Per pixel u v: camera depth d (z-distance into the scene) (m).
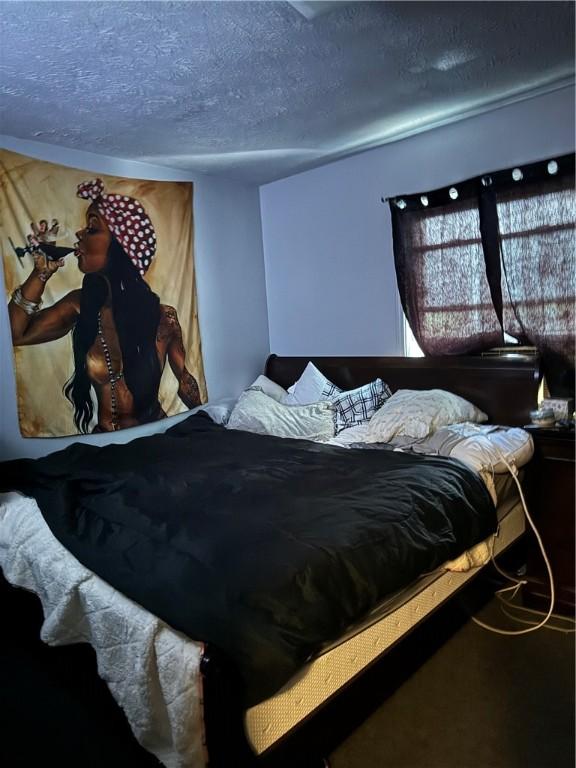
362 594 1.55
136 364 3.45
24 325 2.97
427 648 2.02
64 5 1.71
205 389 3.88
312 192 3.82
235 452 2.85
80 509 2.12
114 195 3.34
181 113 2.67
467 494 2.12
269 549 1.59
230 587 1.42
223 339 4.00
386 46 2.12
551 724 1.75
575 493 2.26
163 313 3.59
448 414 2.78
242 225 4.09
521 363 2.85
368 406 3.25
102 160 3.28
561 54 2.28
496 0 1.84
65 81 2.25
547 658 2.06
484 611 2.39
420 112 2.88
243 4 1.77
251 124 2.89
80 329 3.19
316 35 2.01
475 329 3.06
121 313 3.37
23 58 2.04
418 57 2.24
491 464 2.29
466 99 2.73
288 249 4.06
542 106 2.72
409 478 2.14
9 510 2.29
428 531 1.88
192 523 1.84
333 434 3.20
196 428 3.47
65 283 3.12
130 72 2.20
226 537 1.69
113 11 1.76
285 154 3.44
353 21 1.92
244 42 2.03
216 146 3.21
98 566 1.70
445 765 1.61
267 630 1.32
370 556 1.64
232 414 3.57
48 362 3.07
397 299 3.45
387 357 3.49
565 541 2.32
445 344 3.19
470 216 3.00
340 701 1.56
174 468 2.57
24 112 2.55
